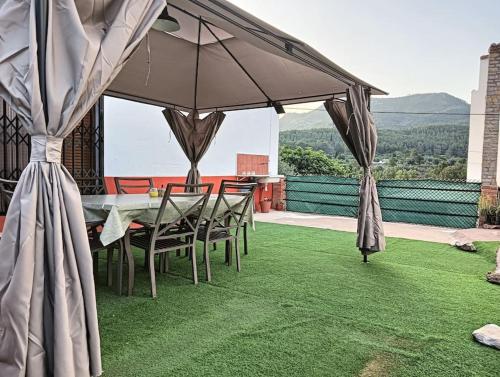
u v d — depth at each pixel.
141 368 2.00
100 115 5.45
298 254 4.86
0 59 1.58
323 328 2.57
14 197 1.60
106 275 3.78
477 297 3.28
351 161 16.97
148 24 1.82
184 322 2.61
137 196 3.99
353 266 4.29
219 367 2.03
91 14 1.70
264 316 2.75
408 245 5.65
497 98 8.58
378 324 2.66
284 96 5.49
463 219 7.66
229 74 5.20
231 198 4.07
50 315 1.61
